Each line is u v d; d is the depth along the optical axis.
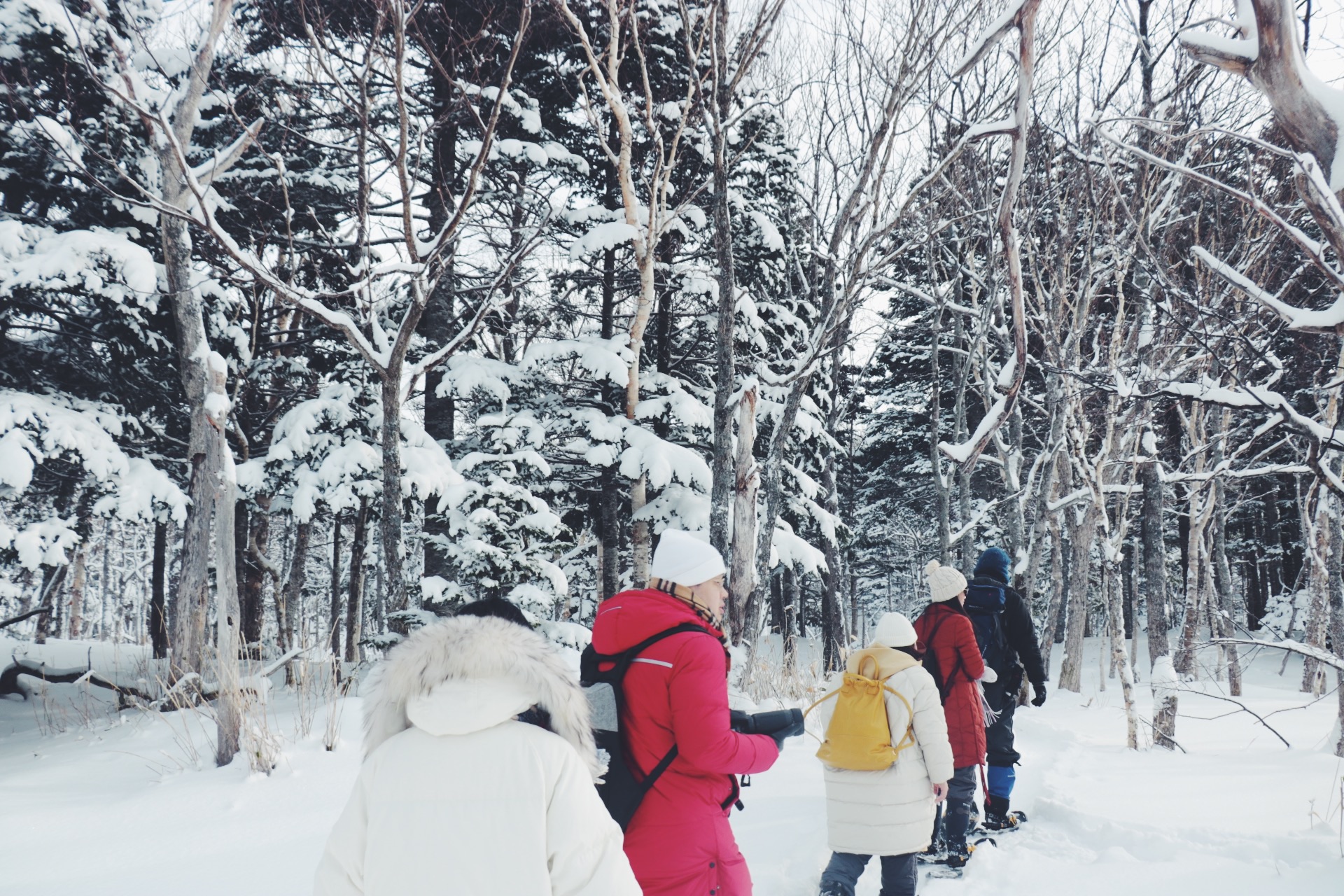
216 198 10.88
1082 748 7.36
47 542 10.98
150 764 6.18
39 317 11.81
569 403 14.67
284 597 20.61
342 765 5.70
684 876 2.18
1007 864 4.20
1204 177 3.36
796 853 4.22
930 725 3.55
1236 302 7.52
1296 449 8.76
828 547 16.98
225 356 13.41
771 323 14.95
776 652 11.68
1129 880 3.88
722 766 2.20
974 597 5.25
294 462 13.79
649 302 12.70
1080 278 9.23
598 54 12.49
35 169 11.25
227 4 8.38
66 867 4.08
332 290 14.05
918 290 13.70
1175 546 24.72
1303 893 3.56
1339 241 2.90
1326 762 6.12
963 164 10.77
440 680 1.52
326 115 9.72
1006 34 2.20
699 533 13.22
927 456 24.27
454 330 14.02
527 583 8.58
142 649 11.36
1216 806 5.04
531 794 1.47
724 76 8.98
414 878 1.42
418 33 9.23
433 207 12.98
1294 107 2.88
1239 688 11.71
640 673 2.28
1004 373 3.56
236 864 4.09
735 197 13.11
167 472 14.34
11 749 8.62
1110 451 9.88
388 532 8.22
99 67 10.34
